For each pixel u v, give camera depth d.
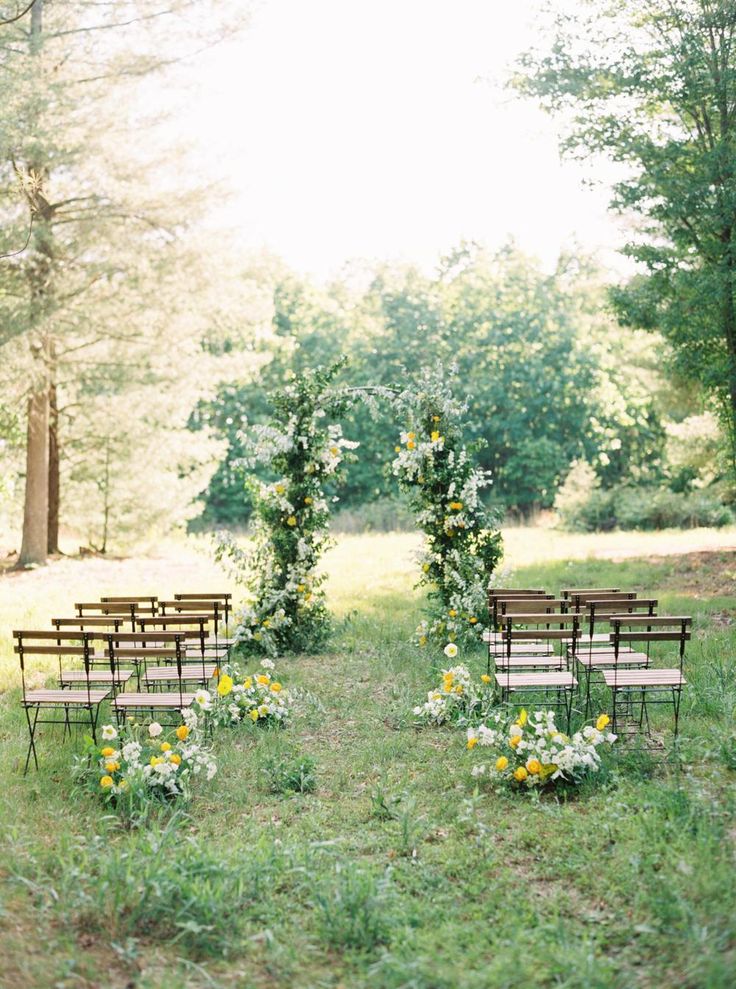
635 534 24.45
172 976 3.84
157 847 4.89
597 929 4.19
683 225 14.60
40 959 3.87
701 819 5.05
